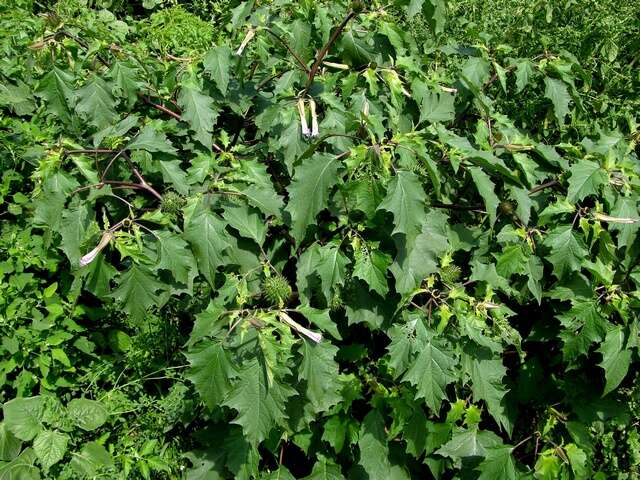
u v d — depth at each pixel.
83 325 3.66
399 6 3.23
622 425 3.65
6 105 4.20
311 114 2.94
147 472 3.13
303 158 2.78
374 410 3.12
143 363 3.56
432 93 3.21
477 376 3.05
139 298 2.81
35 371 3.32
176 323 3.73
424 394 2.81
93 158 3.08
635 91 4.48
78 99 3.03
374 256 2.73
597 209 3.01
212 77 3.08
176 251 2.77
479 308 2.96
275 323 2.56
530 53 4.06
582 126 4.05
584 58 4.46
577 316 3.05
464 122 3.73
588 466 3.28
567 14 4.54
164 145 2.91
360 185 2.64
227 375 2.59
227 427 3.27
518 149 3.22
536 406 3.51
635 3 4.62
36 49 2.97
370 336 3.35
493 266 3.08
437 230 2.88
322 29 3.17
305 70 3.11
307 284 2.86
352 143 2.92
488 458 3.08
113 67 3.02
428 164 2.61
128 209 3.18
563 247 2.99
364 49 3.16
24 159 3.59
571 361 3.14
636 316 3.08
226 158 3.17
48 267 3.44
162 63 3.60
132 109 3.43
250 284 2.94
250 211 2.96
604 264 3.10
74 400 3.22
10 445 3.04
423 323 2.85
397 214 2.56
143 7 7.14
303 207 2.71
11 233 3.59
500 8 4.80
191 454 3.26
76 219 2.82
